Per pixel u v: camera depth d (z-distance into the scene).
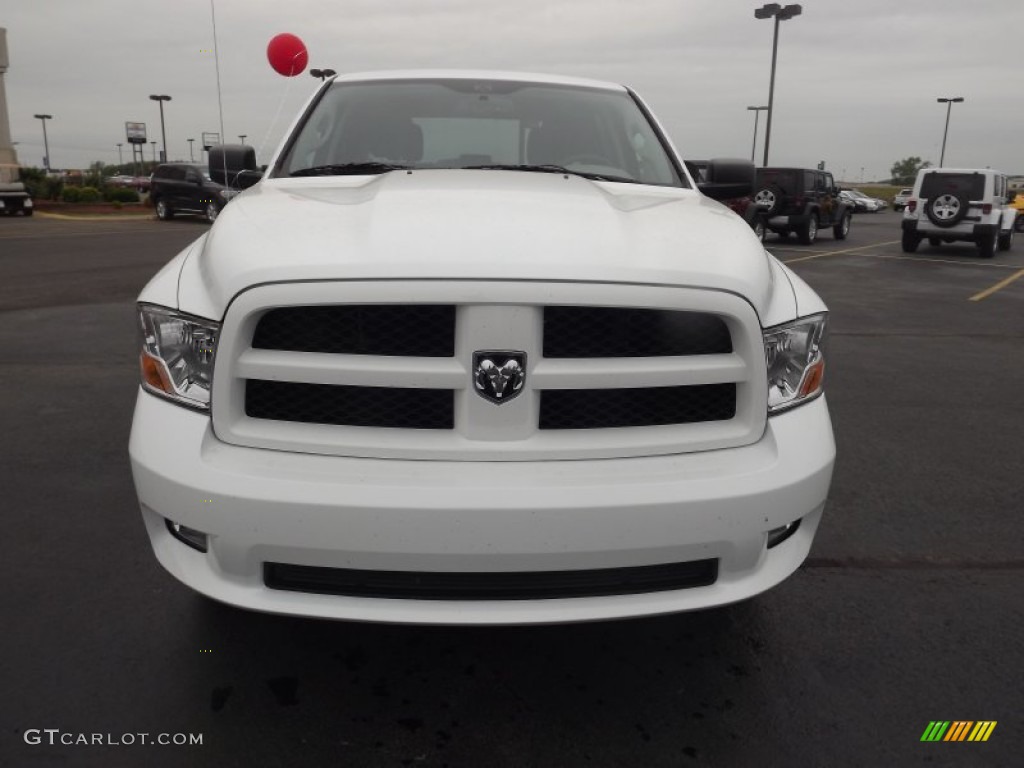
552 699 2.34
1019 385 6.21
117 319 7.98
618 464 2.00
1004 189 19.94
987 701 2.36
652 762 2.10
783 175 20.58
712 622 2.74
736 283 2.07
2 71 28.23
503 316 1.93
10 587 2.88
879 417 5.23
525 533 1.91
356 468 1.95
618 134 3.64
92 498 3.63
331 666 2.46
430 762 2.08
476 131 3.55
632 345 2.04
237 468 1.96
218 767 2.04
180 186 24.09
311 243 2.07
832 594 2.96
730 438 2.08
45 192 30.66
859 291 11.99
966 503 3.82
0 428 4.58
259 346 2.01
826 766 2.10
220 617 2.71
